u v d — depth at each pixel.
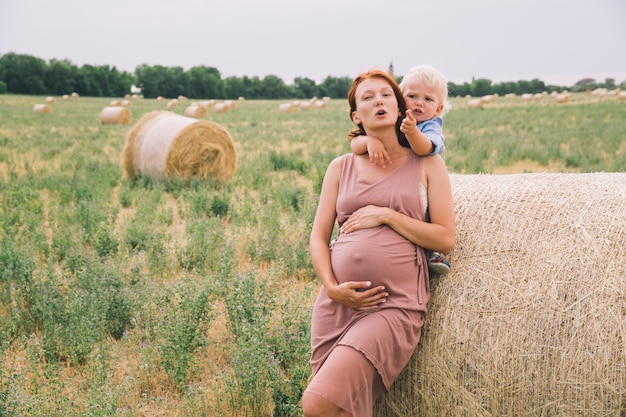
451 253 3.20
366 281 2.99
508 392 2.93
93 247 7.45
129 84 93.75
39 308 5.25
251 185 12.24
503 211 3.24
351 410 2.78
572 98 59.22
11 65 87.19
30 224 8.17
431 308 3.09
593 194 3.24
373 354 2.83
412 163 3.12
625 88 92.94
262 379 4.12
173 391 4.36
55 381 4.07
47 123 32.00
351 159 3.27
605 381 2.81
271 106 58.38
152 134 12.39
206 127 12.41
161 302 5.21
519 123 28.64
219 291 5.62
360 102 3.11
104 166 14.87
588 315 2.86
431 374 3.06
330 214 3.29
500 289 3.01
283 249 7.10
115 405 3.76
